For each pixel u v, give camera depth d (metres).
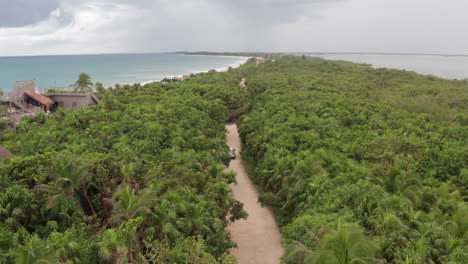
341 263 16.64
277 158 39.06
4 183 27.62
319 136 49.66
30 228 25.72
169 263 20.03
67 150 36.09
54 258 17.12
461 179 38.97
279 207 34.72
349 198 26.86
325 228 21.44
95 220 28.11
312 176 32.38
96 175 30.92
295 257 20.56
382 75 150.38
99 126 49.75
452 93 101.31
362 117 62.25
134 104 69.19
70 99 73.62
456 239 21.91
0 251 19.34
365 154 43.22
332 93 91.31
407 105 81.44
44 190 26.02
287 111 63.66
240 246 31.06
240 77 152.62
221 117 70.12
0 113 58.97
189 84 102.50
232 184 44.75
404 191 29.41
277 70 166.88
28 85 71.06
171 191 26.52
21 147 39.94
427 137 52.75
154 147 41.41
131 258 19.77
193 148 43.31
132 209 22.39
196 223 24.30
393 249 21.30
